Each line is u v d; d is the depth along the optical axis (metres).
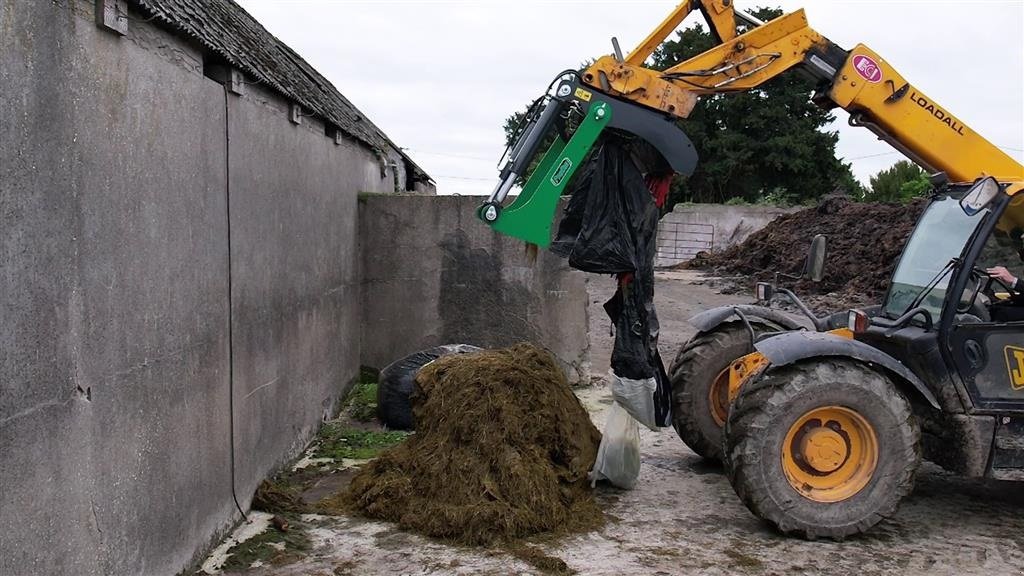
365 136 9.02
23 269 2.45
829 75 4.91
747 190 35.66
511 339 8.32
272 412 5.25
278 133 5.37
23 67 2.45
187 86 3.81
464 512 4.32
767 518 4.34
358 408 7.30
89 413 2.86
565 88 4.57
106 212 3.00
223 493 4.31
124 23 3.10
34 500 2.51
